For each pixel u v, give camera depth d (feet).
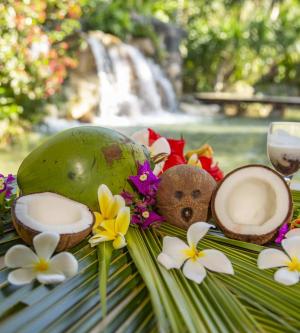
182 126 13.11
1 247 1.89
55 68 12.03
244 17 29.86
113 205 1.96
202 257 1.73
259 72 27.22
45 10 12.51
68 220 1.85
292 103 18.37
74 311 1.41
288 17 27.94
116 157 2.12
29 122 11.29
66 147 2.10
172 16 25.08
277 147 2.61
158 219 2.03
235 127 13.41
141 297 1.53
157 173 2.35
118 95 14.96
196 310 1.38
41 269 1.60
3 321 1.35
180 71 21.20
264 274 1.69
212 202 2.00
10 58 10.52
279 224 1.89
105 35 16.21
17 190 2.36
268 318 1.41
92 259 1.75
